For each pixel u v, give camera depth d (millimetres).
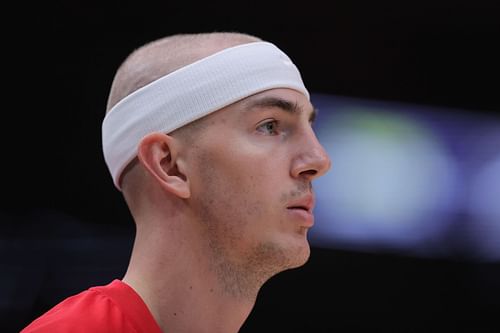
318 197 13500
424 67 15008
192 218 4938
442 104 14938
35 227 12383
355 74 14758
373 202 13625
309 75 14719
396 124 14523
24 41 13117
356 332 12875
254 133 4934
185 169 4953
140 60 5316
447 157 14352
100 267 12195
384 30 14961
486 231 13727
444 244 13539
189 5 14141
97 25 13477
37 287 11797
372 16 14898
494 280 13367
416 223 13633
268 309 12773
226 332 5023
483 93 15109
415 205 13773
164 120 5004
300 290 12953
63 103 13094
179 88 4996
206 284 4934
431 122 14664
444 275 13398
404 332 13039
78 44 13328
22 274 11859
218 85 4949
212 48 5129
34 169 12766
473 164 14312
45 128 12977
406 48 15008
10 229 12320
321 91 14641
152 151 5008
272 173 4879
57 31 13266
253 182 4855
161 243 5000
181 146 4980
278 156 4926
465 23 15289
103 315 4812
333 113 14430
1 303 11523
